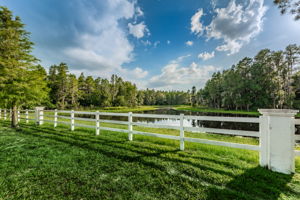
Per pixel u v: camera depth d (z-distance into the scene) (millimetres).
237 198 1999
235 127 12773
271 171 2740
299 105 28156
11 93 7652
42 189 2201
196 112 37562
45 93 9406
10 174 2625
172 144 4645
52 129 6930
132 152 3752
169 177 2547
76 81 41188
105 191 2164
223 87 40594
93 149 3988
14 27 8578
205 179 2477
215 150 4020
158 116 4496
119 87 59844
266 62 34094
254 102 35438
